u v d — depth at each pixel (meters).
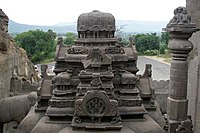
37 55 83.50
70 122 19.98
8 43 30.72
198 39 14.30
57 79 20.27
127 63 23.31
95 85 18.14
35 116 22.19
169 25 13.52
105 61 19.33
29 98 25.58
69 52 21.77
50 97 22.44
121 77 21.06
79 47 21.75
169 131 13.91
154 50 98.94
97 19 21.92
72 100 20.20
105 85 19.22
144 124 19.97
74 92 20.69
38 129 19.64
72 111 19.97
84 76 19.19
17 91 31.67
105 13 22.55
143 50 99.44
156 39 99.25
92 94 17.98
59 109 20.00
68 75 20.56
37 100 23.19
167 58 92.25
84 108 18.14
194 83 14.74
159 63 81.81
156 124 20.17
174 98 13.91
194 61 14.82
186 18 13.05
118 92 21.02
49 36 89.88
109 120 18.48
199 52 14.08
